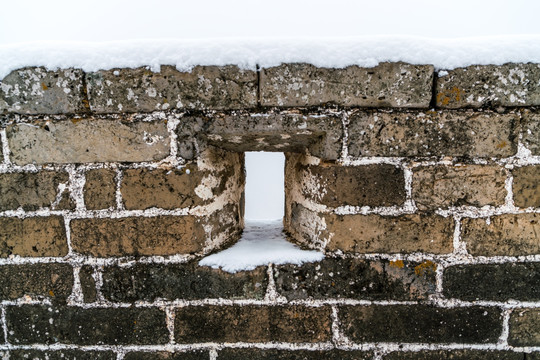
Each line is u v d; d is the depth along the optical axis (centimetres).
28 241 100
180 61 91
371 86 92
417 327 101
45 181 98
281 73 92
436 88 92
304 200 111
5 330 104
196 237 101
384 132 95
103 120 95
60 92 93
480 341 101
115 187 98
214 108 94
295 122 94
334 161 97
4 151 98
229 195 117
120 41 92
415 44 91
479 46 91
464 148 95
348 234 100
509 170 95
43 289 102
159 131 95
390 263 100
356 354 103
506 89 91
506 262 98
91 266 101
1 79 93
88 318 102
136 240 100
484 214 97
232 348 103
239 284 101
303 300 102
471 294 99
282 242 116
